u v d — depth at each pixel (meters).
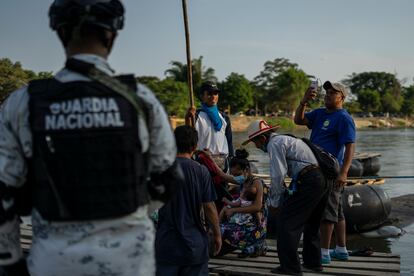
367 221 8.69
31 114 1.75
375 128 101.25
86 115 1.75
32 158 1.76
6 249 1.82
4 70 48.38
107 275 1.77
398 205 11.53
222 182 5.86
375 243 8.16
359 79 143.75
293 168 4.75
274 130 5.16
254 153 29.75
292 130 70.75
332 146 5.45
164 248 3.70
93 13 1.86
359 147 37.50
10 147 1.78
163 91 69.81
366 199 8.73
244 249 5.48
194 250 3.68
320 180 4.67
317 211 4.92
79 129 1.73
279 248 4.78
